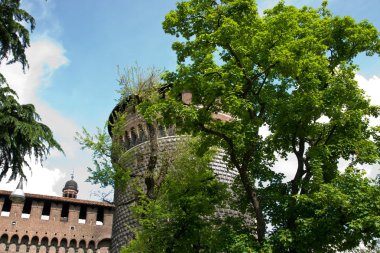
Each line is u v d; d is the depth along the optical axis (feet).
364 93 47.78
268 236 46.16
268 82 55.93
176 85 48.80
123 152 68.49
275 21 48.78
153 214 52.95
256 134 52.16
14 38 53.06
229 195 57.67
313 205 43.98
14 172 53.93
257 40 48.24
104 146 66.08
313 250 44.65
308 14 56.59
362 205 39.91
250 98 52.95
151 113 46.85
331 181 44.21
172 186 57.06
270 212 49.37
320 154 46.44
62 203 166.20
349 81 46.09
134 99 68.49
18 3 53.47
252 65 51.93
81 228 162.40
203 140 55.31
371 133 52.06
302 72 48.37
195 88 47.93
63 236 159.22
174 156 64.95
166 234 51.78
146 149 111.14
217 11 49.85
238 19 49.57
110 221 166.30
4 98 51.55
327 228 40.65
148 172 63.57
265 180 54.65
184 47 51.78
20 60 53.78
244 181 48.98
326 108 46.03
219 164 105.91
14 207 159.74
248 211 55.88
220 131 49.49
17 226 156.35
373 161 46.50
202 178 58.59
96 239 161.48
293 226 45.75
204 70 48.29
